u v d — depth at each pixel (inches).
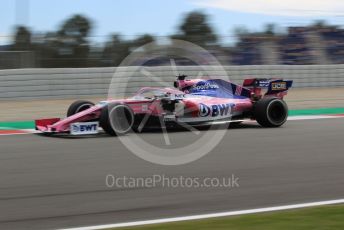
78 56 1194.0
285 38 1517.0
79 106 644.1
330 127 703.1
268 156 495.5
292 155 501.0
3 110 909.8
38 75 1059.9
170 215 311.6
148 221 297.9
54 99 1077.8
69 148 530.0
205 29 1349.7
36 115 852.0
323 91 1332.4
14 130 682.2
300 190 373.1
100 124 603.5
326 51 1600.6
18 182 389.7
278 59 1498.5
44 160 470.0
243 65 1344.7
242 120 689.0
